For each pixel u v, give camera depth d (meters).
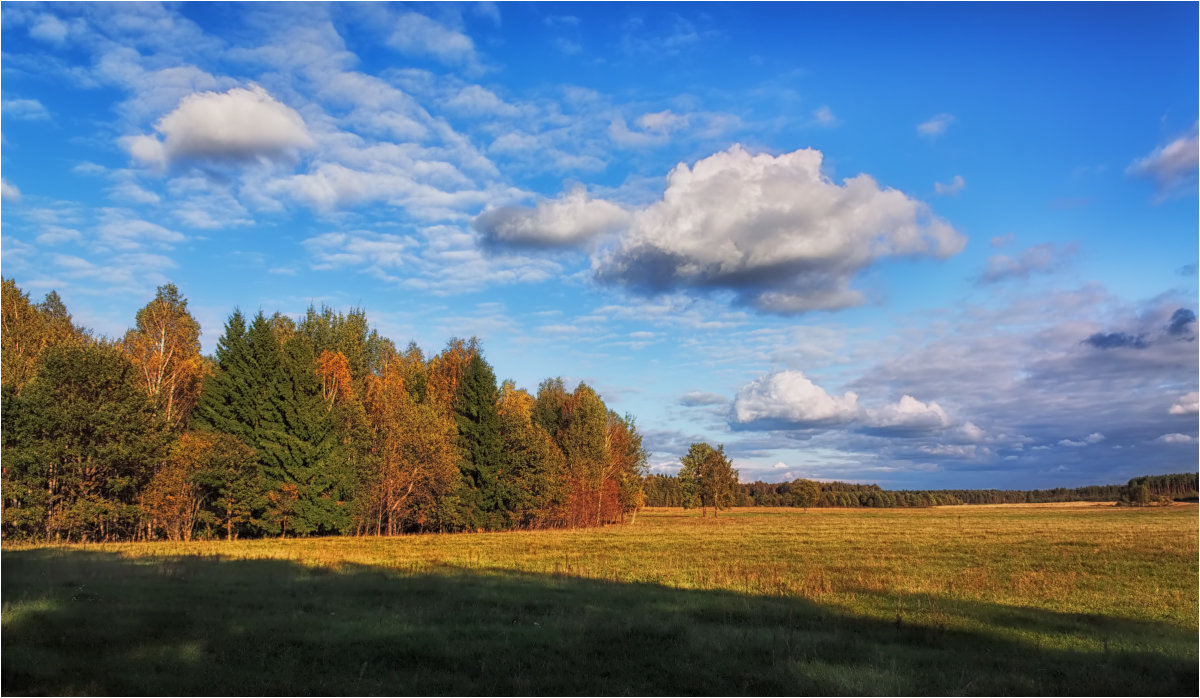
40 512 41.56
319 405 59.34
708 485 130.12
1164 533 59.25
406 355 86.00
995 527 72.12
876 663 15.09
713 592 25.02
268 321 64.56
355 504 58.88
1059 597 25.17
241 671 12.69
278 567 28.30
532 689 12.50
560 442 87.44
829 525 81.19
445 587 24.19
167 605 18.47
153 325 55.31
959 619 20.47
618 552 41.88
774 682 13.44
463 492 70.25
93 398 45.88
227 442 52.53
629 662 14.61
